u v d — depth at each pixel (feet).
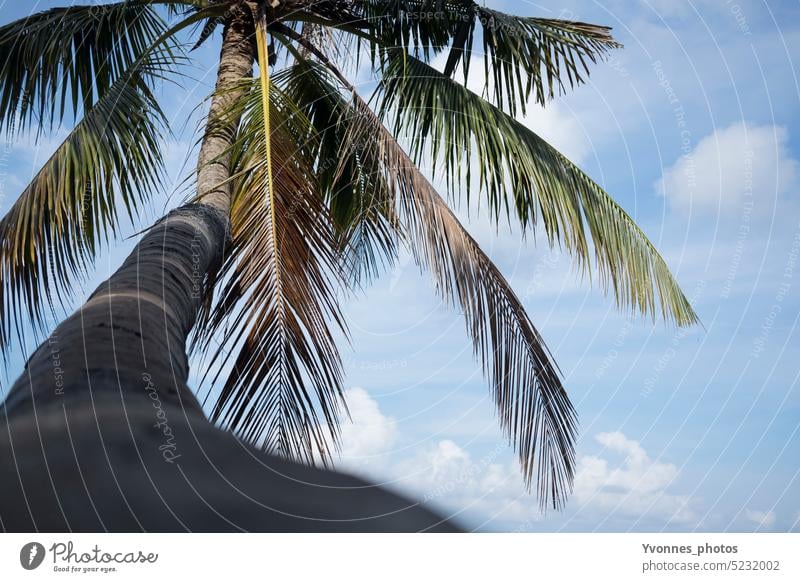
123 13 21.72
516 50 22.58
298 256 14.71
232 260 14.55
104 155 16.26
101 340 5.76
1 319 13.47
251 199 15.12
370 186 22.15
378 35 22.54
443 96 20.94
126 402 3.16
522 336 17.46
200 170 15.78
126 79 18.45
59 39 21.09
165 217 13.15
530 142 20.94
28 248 14.34
